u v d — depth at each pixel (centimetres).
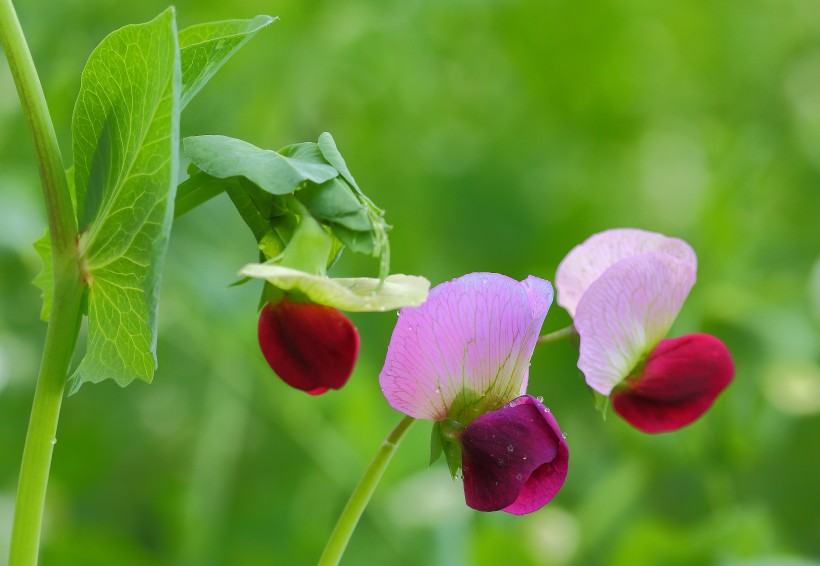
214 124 67
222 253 66
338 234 36
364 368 66
